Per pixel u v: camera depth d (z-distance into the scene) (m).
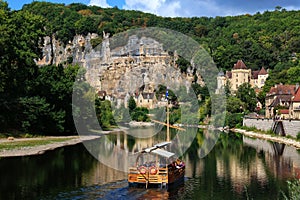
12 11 105.81
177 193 43.00
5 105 94.56
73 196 41.38
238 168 58.03
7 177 50.97
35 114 99.38
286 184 47.72
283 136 106.81
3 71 91.69
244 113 156.38
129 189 44.12
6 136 92.88
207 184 47.38
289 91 163.50
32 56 100.62
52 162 62.78
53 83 108.56
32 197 41.19
